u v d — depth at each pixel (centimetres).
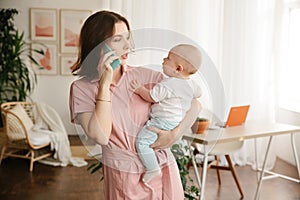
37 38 641
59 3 639
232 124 355
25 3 633
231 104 510
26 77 613
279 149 554
